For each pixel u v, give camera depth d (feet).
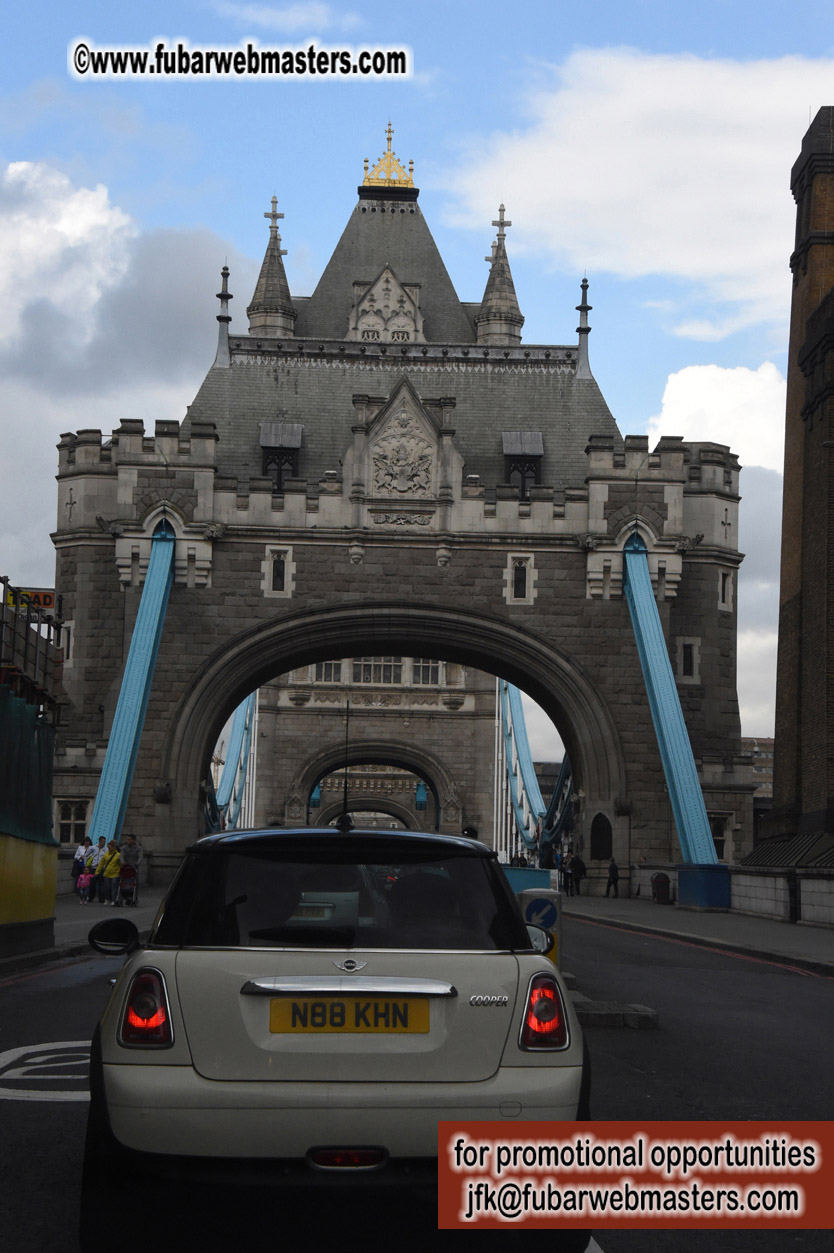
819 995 51.24
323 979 17.85
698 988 52.95
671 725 133.28
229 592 142.31
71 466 148.36
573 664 142.31
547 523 143.95
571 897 137.08
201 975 17.84
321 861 19.01
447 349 163.53
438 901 18.81
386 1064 17.63
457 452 145.18
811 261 124.06
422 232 226.79
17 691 58.90
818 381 116.47
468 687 240.12
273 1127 17.30
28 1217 20.35
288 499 143.33
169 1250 18.97
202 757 141.38
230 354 162.20
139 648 134.92
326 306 221.05
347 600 142.61
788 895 92.79
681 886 115.75
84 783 140.36
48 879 62.90
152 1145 17.24
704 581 149.28
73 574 146.61
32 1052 34.58
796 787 120.26
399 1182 17.47
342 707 238.27
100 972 55.52
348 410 160.45
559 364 163.94
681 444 144.66
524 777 199.62
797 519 124.98
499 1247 19.34
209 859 18.97
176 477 142.41
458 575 143.74
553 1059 17.99
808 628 116.26
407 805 261.44
